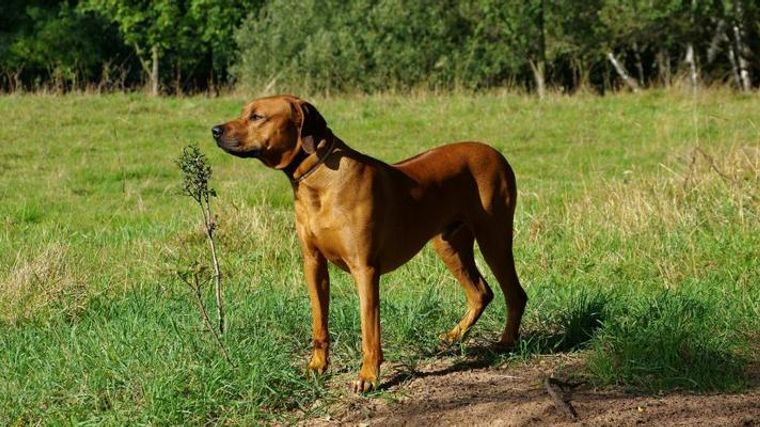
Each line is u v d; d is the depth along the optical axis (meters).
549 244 11.09
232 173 16.14
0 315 8.63
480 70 27.81
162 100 21.98
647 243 10.57
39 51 32.56
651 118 20.50
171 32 31.70
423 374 7.36
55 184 15.31
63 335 7.86
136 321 7.79
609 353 7.36
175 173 16.23
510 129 19.70
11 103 20.84
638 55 31.75
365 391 6.91
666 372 7.02
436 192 7.35
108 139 18.50
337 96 25.61
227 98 23.00
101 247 11.32
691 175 12.09
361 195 6.84
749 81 31.47
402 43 27.69
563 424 6.21
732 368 7.11
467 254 7.94
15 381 6.98
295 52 28.59
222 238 11.16
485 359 7.66
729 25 30.94
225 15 31.95
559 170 16.48
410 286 9.71
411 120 20.42
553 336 8.10
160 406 6.44
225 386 6.72
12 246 11.36
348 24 28.42
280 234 11.25
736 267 9.82
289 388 6.93
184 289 9.38
